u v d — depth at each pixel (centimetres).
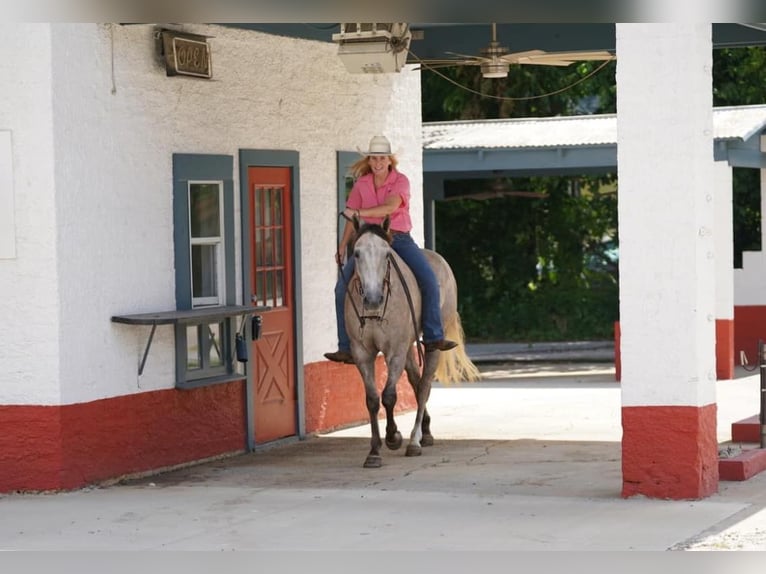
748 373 2034
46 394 1112
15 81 1106
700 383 1020
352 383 1560
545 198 3297
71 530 970
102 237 1161
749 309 2150
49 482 1114
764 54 3027
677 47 999
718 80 3039
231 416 1338
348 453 1349
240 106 1359
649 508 998
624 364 1027
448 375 1380
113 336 1173
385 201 1261
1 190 1111
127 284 1192
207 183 1317
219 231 1333
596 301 3247
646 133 1009
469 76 3189
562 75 3169
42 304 1109
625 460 1038
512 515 990
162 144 1244
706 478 1034
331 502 1061
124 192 1190
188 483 1174
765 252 2138
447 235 3356
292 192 1444
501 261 3350
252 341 1369
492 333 3281
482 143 2108
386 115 1627
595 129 2144
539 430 1484
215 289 1331
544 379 2112
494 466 1234
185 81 1275
